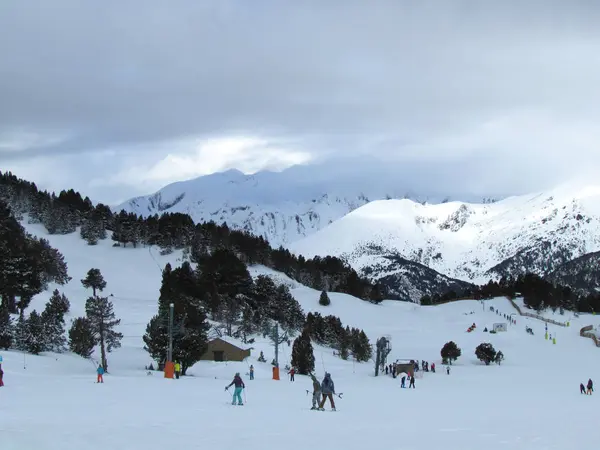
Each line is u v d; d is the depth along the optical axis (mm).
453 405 52438
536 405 53469
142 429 29219
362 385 88750
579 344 177625
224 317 156875
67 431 27469
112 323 92688
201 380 73250
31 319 97250
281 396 56844
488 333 194875
